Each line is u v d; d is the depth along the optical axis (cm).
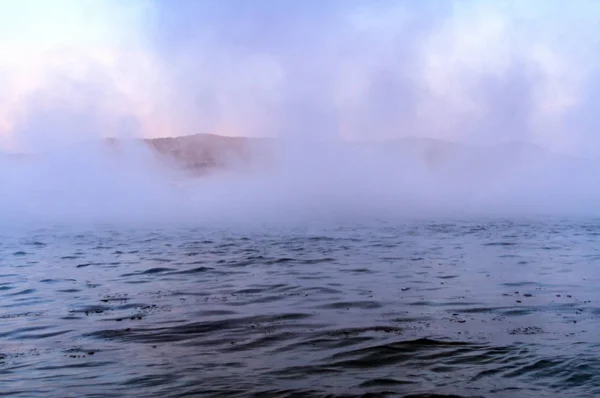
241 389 662
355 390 657
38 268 1619
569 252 1800
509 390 656
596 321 933
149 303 1119
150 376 710
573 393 646
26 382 700
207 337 873
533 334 864
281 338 859
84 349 830
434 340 838
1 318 1027
